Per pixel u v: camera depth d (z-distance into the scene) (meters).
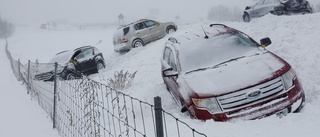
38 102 10.19
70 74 16.08
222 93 5.87
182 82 6.71
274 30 11.28
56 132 7.05
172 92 7.82
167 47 8.71
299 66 8.17
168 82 8.19
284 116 5.68
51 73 15.18
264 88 5.88
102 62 18.44
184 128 5.81
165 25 20.97
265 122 5.54
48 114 8.54
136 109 7.89
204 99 5.94
